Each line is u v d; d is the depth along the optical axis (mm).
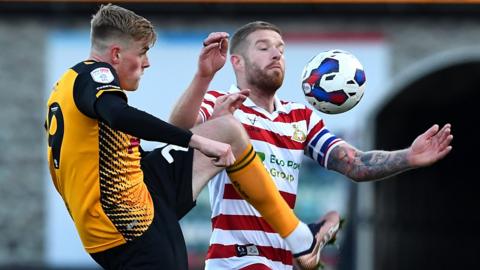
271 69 21344
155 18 41219
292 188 21734
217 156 18422
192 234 41125
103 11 19484
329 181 41344
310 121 22141
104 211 18969
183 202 20109
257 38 21547
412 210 52500
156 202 19641
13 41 41938
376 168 21297
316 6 41250
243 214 21188
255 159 20062
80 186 18938
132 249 19109
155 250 19141
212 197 21641
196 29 41344
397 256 51250
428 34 41938
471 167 52219
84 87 18594
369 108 40812
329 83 20797
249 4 41281
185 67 41312
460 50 41844
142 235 19125
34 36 41938
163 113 41125
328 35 41562
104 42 19391
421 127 52219
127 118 17984
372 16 41625
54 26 41781
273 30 21719
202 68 20484
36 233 42094
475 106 50344
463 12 41656
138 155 19500
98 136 18875
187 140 18328
